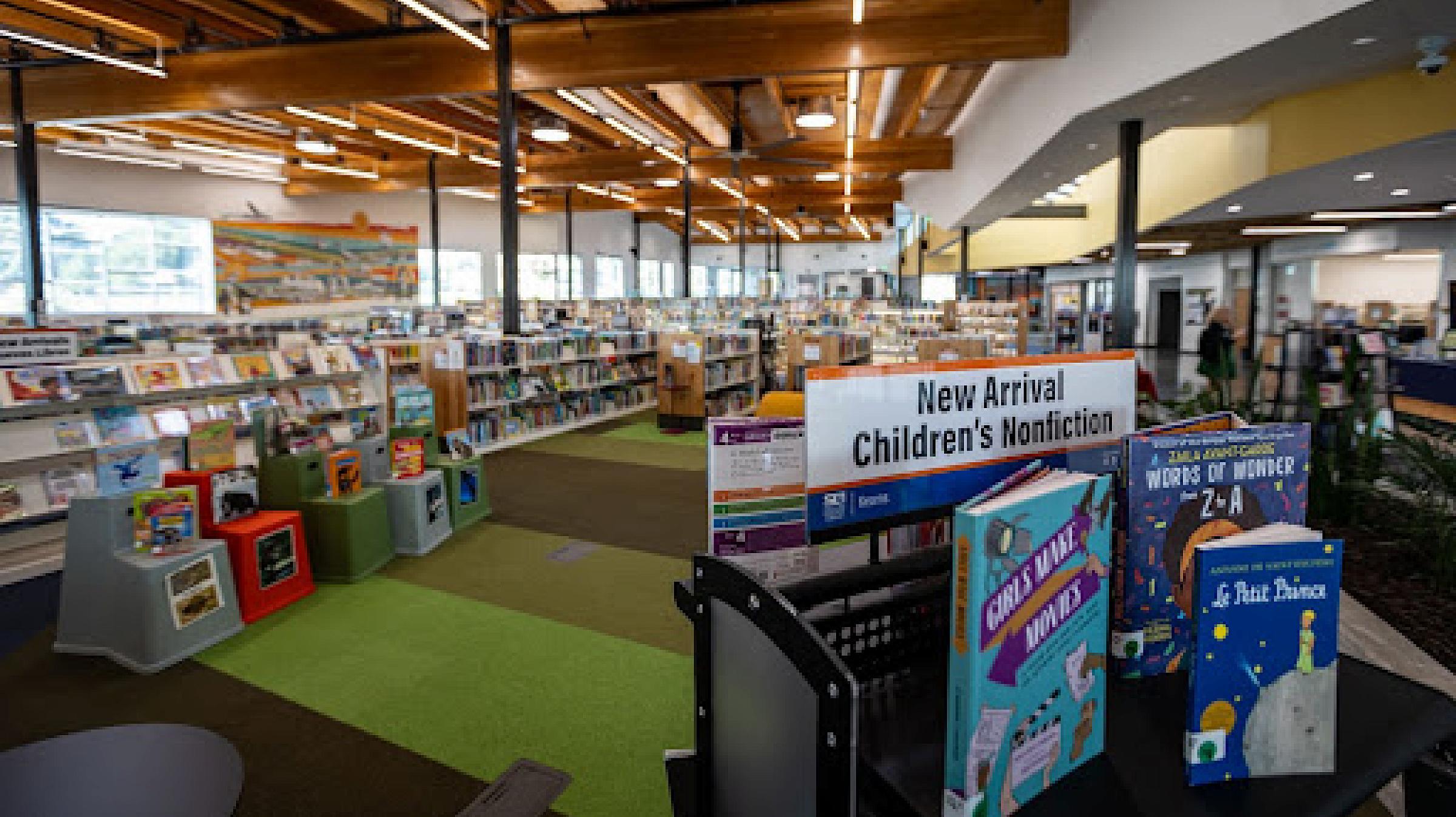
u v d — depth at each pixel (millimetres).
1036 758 910
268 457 4535
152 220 14711
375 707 3104
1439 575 4215
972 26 7121
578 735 2896
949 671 840
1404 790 1257
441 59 8172
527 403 9695
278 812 2475
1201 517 1167
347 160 15703
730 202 20750
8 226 12617
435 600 4230
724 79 7758
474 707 3102
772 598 860
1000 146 9766
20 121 9203
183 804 1691
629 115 11773
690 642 3703
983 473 1230
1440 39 4676
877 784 931
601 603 4191
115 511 3510
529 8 8055
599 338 11320
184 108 8750
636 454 8547
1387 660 3334
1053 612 916
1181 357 21359
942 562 1187
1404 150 7168
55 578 4633
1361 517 5234
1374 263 18234
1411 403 8102
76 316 13195
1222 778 958
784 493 1408
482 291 21531
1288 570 962
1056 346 24844
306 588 4277
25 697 3197
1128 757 1006
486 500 5934
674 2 7648
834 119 8695
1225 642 943
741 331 12664
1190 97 6070
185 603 3535
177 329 11789
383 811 2480
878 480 1114
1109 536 1000
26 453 4484
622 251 27641
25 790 1737
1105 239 15922
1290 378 7289
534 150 16031
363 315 17109
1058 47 6988
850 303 19297
